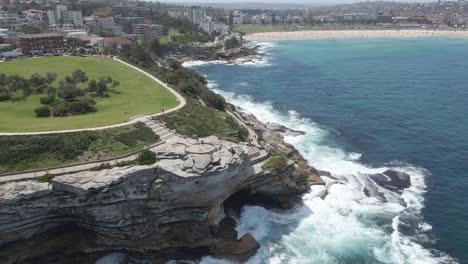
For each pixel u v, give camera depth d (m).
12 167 57.22
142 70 131.50
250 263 57.94
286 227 65.75
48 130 66.69
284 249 60.53
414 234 64.00
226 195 63.19
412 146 97.81
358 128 110.81
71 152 61.28
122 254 59.69
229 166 59.12
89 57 146.50
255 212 69.06
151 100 93.00
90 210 54.75
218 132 78.88
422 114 122.25
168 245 60.06
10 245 54.38
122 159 61.16
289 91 155.00
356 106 132.62
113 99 93.44
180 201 58.44
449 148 96.19
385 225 66.12
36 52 154.25
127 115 78.12
